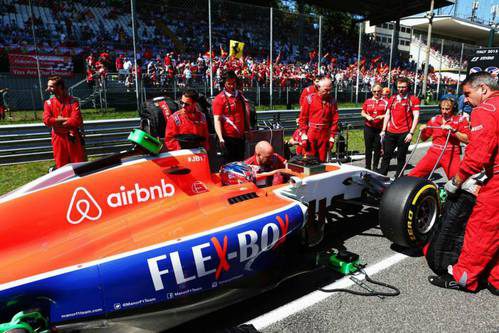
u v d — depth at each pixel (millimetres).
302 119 5949
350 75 20422
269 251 3051
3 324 2062
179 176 3047
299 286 3363
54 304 2234
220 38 18984
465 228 3320
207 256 2629
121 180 2809
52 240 2490
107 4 17328
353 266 3555
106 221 2689
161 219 2773
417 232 3730
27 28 15461
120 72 13359
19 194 2527
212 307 2729
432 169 5363
